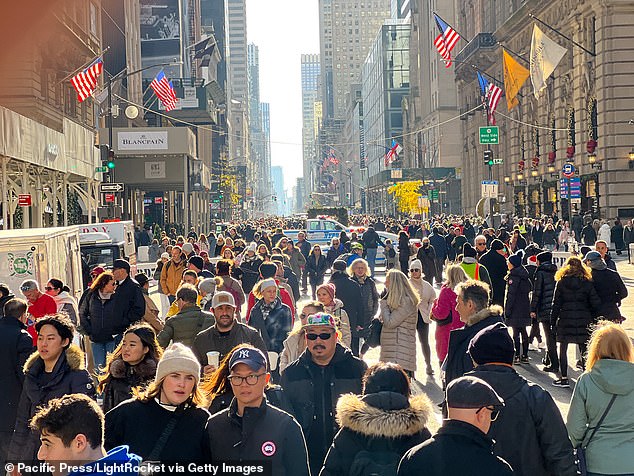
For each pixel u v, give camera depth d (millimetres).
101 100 55406
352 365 7727
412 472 5152
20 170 35281
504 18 87062
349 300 14805
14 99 42125
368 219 83125
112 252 26469
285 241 29203
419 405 5836
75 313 14531
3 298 11914
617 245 52562
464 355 8453
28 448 8023
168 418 6062
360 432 5750
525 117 78812
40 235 16750
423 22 141375
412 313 13281
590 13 60750
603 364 6840
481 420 5184
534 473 6285
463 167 109000
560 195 63000
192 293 11500
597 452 6809
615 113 58469
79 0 52688
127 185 61469
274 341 12070
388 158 116188
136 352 8188
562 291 14508
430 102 137375
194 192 70688
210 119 87938
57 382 8039
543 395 6344
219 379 7188
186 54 102938
